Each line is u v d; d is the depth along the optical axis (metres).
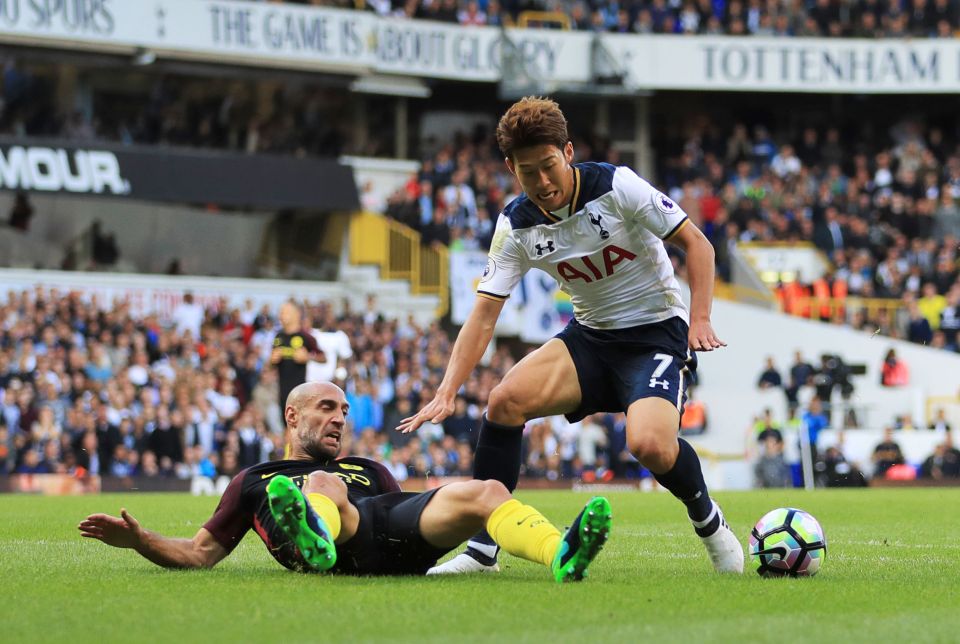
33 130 29.05
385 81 33.38
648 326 6.89
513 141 6.38
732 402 27.44
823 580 6.47
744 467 24.69
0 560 7.57
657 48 35.75
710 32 36.06
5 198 29.73
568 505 15.54
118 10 29.44
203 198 29.56
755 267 32.59
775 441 24.17
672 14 36.06
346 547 6.26
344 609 5.18
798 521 6.68
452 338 30.55
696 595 5.67
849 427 26.12
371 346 25.92
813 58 36.25
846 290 31.73
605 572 6.92
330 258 31.52
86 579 6.29
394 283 30.50
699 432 27.17
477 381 25.94
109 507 14.55
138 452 21.48
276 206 30.27
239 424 22.17
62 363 22.11
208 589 5.80
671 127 38.25
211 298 29.12
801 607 5.37
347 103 34.56
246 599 5.47
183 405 21.92
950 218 33.91
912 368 29.86
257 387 23.92
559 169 6.45
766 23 36.34
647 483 24.12
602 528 5.65
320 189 30.77
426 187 31.44
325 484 6.20
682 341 6.93
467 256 30.70
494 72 34.09
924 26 36.84
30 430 20.91
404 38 32.88
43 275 27.45
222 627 4.79
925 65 36.38
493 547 6.75
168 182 29.39
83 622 4.93
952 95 38.19
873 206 34.38
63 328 23.41
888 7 36.94
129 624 4.87
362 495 6.55
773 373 27.36
